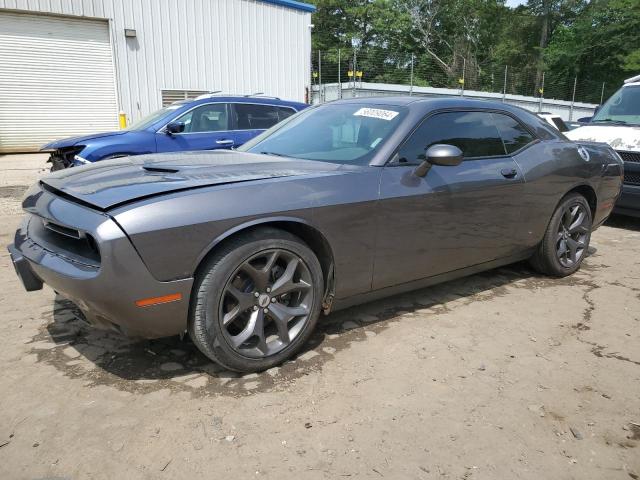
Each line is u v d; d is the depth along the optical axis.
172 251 2.36
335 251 2.91
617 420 2.43
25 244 2.76
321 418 2.37
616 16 42.03
